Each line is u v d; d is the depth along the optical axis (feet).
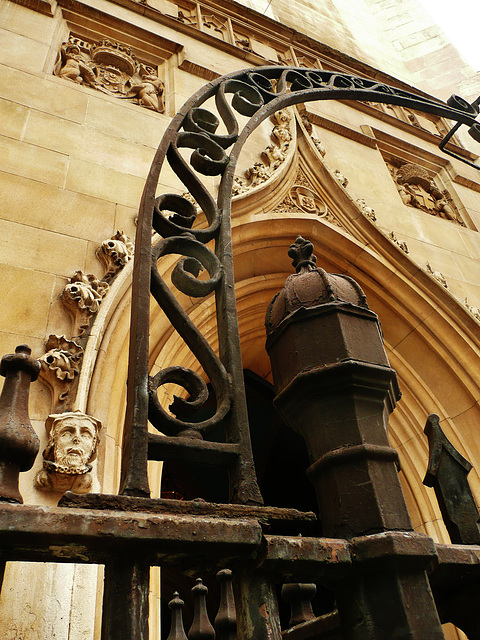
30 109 12.53
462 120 13.88
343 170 18.51
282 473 22.00
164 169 13.08
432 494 13.00
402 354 15.14
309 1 33.01
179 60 17.69
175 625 7.14
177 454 3.00
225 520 2.36
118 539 2.12
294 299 3.67
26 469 2.40
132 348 3.38
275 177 14.53
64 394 8.01
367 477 2.82
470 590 3.26
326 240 14.85
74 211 11.02
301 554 2.43
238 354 3.67
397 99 11.89
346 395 3.12
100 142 12.84
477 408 14.17
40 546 2.06
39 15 15.78
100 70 15.84
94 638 6.26
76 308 9.20
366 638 2.42
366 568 2.53
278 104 7.90
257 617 2.35
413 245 17.33
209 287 4.04
